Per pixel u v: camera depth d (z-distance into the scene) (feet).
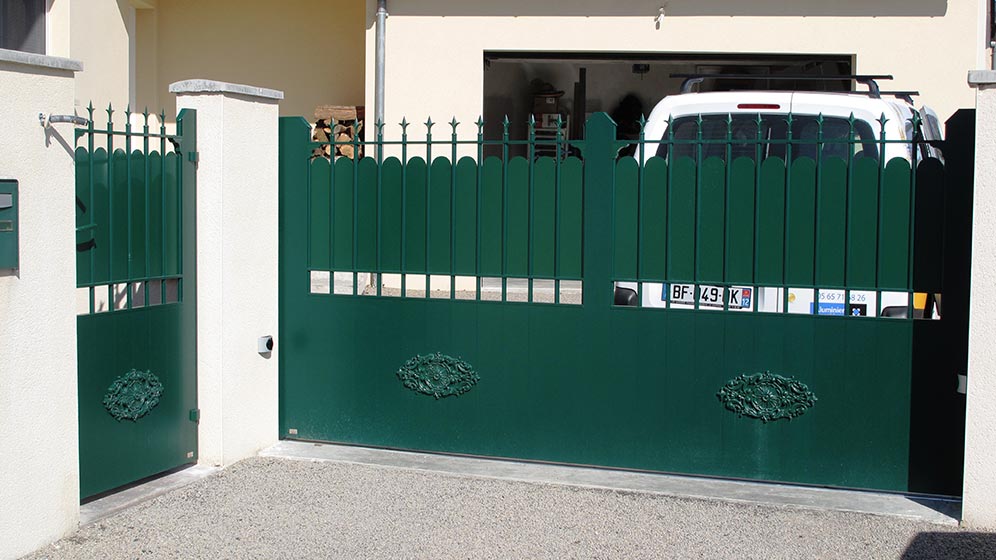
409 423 20.86
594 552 16.03
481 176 20.02
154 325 18.74
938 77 37.27
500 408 20.26
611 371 19.53
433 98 38.96
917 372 17.99
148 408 18.56
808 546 16.21
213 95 19.48
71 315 15.97
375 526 17.06
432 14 38.68
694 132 22.33
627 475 19.52
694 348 19.06
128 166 17.94
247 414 20.56
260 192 20.62
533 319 19.93
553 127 41.11
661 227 19.07
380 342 20.95
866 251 18.03
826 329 18.35
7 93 14.65
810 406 18.53
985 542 16.25
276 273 21.26
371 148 39.34
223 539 16.43
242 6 43.93
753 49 37.86
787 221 18.33
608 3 38.17
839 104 21.40
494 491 18.72
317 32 43.70
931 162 17.65
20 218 14.92
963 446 17.81
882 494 18.37
